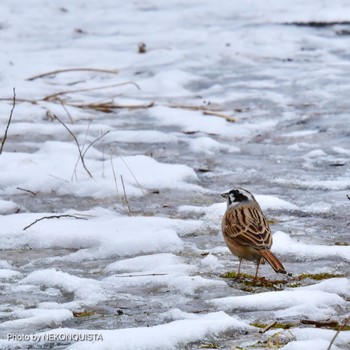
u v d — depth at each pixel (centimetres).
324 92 2012
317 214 1273
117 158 1516
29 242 1155
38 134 1712
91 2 3155
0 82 2139
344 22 2659
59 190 1383
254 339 810
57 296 959
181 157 1594
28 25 2814
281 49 2456
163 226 1196
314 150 1612
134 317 881
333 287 959
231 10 2980
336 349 764
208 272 1041
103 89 2112
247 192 1045
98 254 1110
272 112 1886
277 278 1017
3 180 1412
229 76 2197
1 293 966
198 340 802
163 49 2462
